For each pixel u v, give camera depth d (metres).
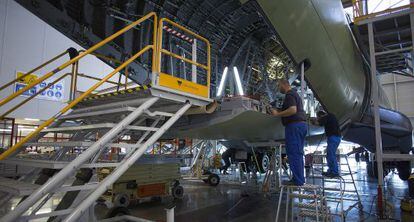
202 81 7.68
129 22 5.71
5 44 16.84
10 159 3.16
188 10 6.47
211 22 6.97
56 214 2.62
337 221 5.63
